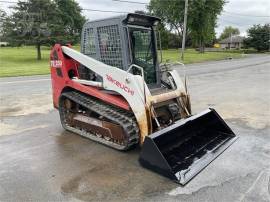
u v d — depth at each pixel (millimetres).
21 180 4160
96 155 5008
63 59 6035
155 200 3633
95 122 5570
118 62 5363
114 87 5137
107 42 5449
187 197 3693
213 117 5805
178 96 5566
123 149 5047
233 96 9977
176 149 4938
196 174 4266
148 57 5688
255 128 6383
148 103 4793
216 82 13453
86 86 5738
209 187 3930
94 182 4086
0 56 37562
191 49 59969
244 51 65188
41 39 34000
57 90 6391
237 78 15086
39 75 16984
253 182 4047
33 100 9414
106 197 3707
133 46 5348
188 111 5855
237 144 5418
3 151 5223
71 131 6176
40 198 3697
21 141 5715
